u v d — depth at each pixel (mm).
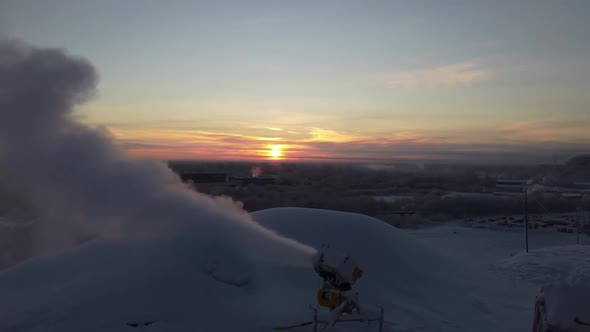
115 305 6918
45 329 6289
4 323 6496
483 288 11617
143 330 6320
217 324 6742
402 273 11180
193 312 6988
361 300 8953
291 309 7668
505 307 10047
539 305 6836
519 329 8500
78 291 7402
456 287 11242
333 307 6832
